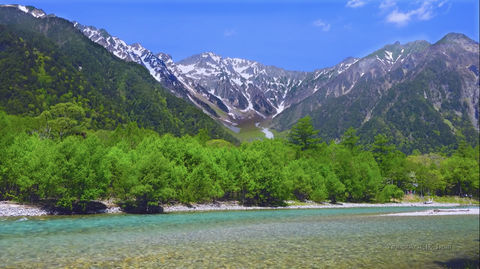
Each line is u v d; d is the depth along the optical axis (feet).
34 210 179.83
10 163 195.62
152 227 146.30
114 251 91.66
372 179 404.16
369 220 192.95
